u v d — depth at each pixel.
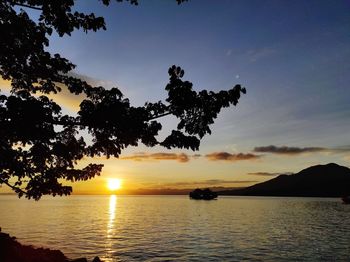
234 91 9.89
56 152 10.96
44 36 11.79
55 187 12.16
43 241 43.47
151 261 31.31
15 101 9.24
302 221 82.88
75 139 11.38
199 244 42.19
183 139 10.21
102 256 33.47
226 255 34.75
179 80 9.77
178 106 9.87
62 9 11.26
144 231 57.28
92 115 9.91
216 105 9.89
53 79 12.41
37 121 9.54
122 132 10.55
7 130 9.70
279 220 85.62
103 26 11.92
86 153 11.57
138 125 9.93
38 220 77.88
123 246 40.03
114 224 70.50
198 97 9.84
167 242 43.78
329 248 39.84
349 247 40.75
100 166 12.73
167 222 77.50
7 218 82.50
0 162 10.89
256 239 47.59
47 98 10.80
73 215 99.50
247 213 117.88
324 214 113.69
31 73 12.41
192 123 10.16
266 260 32.34
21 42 11.63
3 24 10.81
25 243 41.34
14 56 11.81
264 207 174.00
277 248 39.56
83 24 11.78
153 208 160.38
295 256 34.53
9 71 12.29
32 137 9.91
